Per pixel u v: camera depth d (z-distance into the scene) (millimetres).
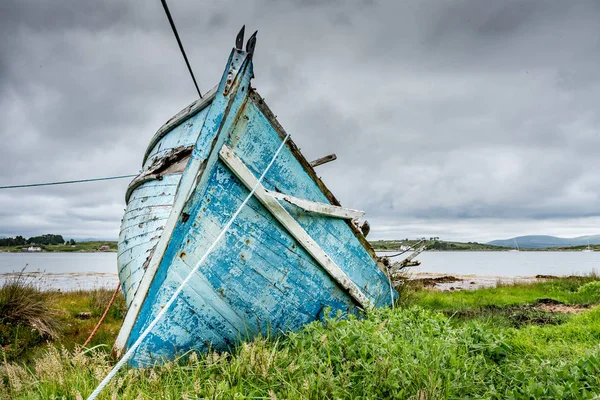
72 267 44031
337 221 4801
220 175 3812
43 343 5672
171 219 3641
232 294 3971
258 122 4059
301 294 4445
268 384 2926
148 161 6086
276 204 4078
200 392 2777
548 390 2812
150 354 3561
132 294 4332
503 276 25531
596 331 4980
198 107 4816
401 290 8039
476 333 3982
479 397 2775
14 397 3018
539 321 6758
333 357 3139
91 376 3166
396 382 2744
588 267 43750
